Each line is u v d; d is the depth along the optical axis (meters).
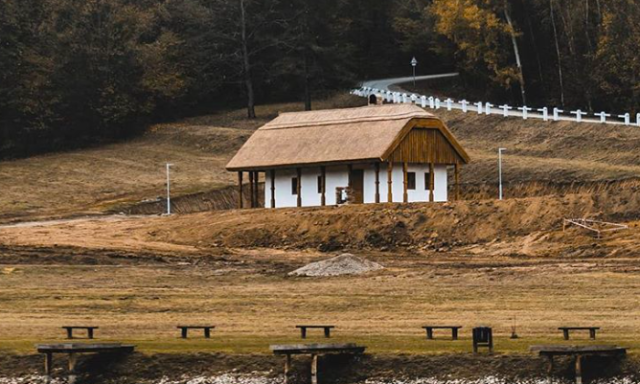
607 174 194.50
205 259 148.62
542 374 93.56
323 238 158.75
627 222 151.25
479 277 128.38
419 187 175.50
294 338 101.62
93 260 146.12
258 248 159.50
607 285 121.44
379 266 136.88
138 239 165.50
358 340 100.38
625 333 101.56
